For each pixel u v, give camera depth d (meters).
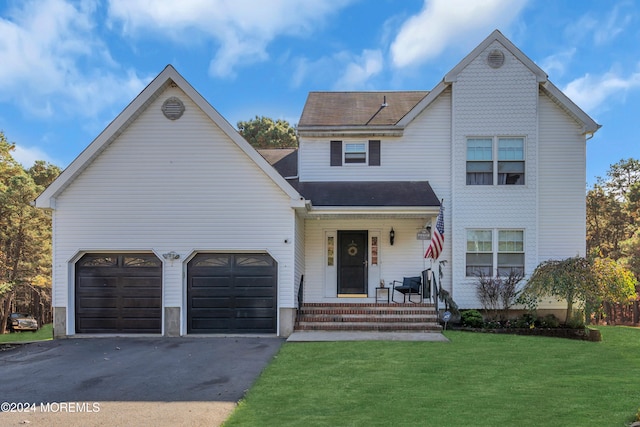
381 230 15.87
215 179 13.22
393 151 15.94
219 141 13.27
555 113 15.54
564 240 15.27
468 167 15.48
